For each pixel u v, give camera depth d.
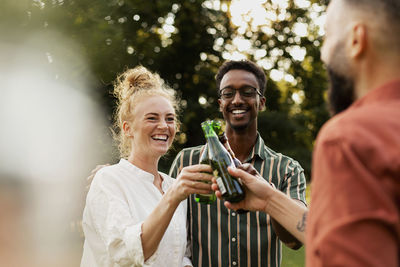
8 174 9.19
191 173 1.74
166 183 2.31
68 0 9.58
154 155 2.21
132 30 11.65
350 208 0.83
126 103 2.28
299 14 14.17
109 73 9.37
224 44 13.86
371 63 0.98
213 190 1.76
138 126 2.20
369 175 0.83
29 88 9.26
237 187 1.68
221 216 2.49
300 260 5.96
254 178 1.65
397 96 0.94
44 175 8.97
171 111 2.25
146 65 12.04
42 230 7.55
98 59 9.26
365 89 1.00
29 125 9.29
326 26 1.10
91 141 9.28
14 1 9.00
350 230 0.82
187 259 2.34
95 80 9.35
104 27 9.55
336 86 1.07
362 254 0.80
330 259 0.83
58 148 9.19
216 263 2.49
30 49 9.15
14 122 9.38
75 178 8.74
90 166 9.01
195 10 13.14
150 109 2.19
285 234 1.94
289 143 13.48
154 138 2.20
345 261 0.81
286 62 14.44
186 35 13.26
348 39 1.01
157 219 1.79
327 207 0.86
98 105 9.43
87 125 9.34
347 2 1.03
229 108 2.66
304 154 13.17
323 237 0.85
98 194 2.03
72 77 9.12
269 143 13.26
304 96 14.88
